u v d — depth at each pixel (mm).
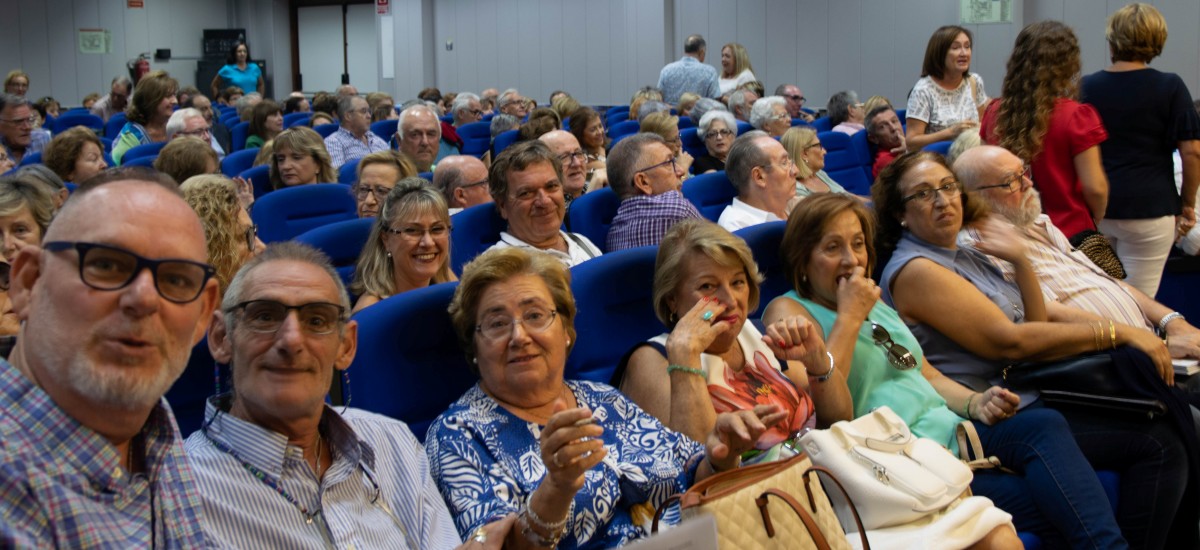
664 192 4012
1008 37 11297
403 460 1862
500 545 1696
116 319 1138
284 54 17875
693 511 1688
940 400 2625
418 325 2199
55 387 1151
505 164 3490
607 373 2582
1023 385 2719
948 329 2781
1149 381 2590
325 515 1669
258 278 1657
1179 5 10281
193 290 1196
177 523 1265
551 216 3502
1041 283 3232
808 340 2346
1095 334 2666
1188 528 2641
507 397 2068
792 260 2758
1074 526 2322
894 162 3035
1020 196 3303
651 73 14023
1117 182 4129
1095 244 3641
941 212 2891
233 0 18125
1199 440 2680
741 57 10648
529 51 15133
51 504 1114
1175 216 4188
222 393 1866
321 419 1793
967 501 2207
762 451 2322
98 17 16844
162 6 17188
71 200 1177
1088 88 4152
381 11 16234
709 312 2285
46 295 1149
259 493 1619
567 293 2148
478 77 15688
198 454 1631
